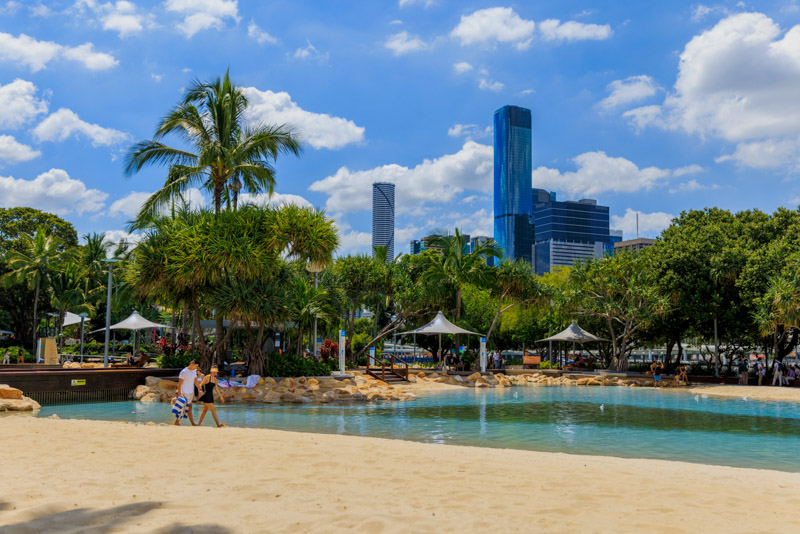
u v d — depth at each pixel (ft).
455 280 140.15
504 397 87.66
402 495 22.31
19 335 219.82
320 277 123.24
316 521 17.76
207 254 81.76
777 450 42.11
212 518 17.69
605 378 122.21
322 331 137.49
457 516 19.15
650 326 141.90
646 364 160.66
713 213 150.82
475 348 196.65
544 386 115.34
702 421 58.90
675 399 85.40
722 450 42.09
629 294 133.39
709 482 27.30
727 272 123.34
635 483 26.23
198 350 100.07
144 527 16.46
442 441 45.19
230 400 75.10
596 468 30.68
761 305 111.75
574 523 18.80
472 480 25.93
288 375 91.09
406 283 142.31
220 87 94.12
